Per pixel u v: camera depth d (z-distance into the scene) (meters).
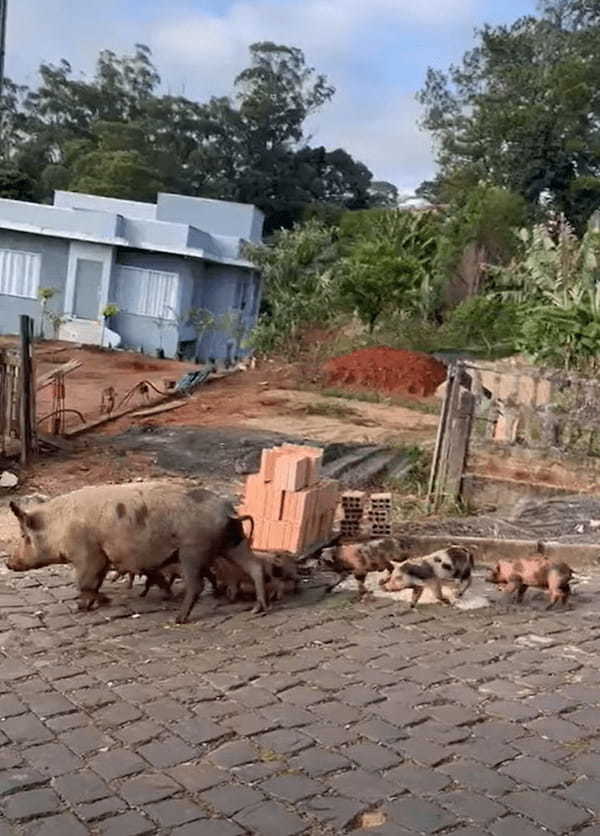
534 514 10.90
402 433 16.94
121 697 5.87
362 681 6.12
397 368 22.45
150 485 7.77
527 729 5.36
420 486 12.65
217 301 37.28
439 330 29.12
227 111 69.19
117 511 7.53
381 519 9.57
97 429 16.30
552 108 48.25
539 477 11.64
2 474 12.48
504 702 5.76
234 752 5.06
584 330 19.78
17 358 13.15
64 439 14.84
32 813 4.41
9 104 68.12
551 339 20.00
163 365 28.23
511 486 11.51
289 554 8.27
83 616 7.67
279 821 4.32
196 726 5.41
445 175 53.66
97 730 5.38
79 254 33.97
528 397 12.48
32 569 8.12
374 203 78.00
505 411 11.80
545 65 53.00
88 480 12.63
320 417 18.34
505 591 8.05
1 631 7.23
